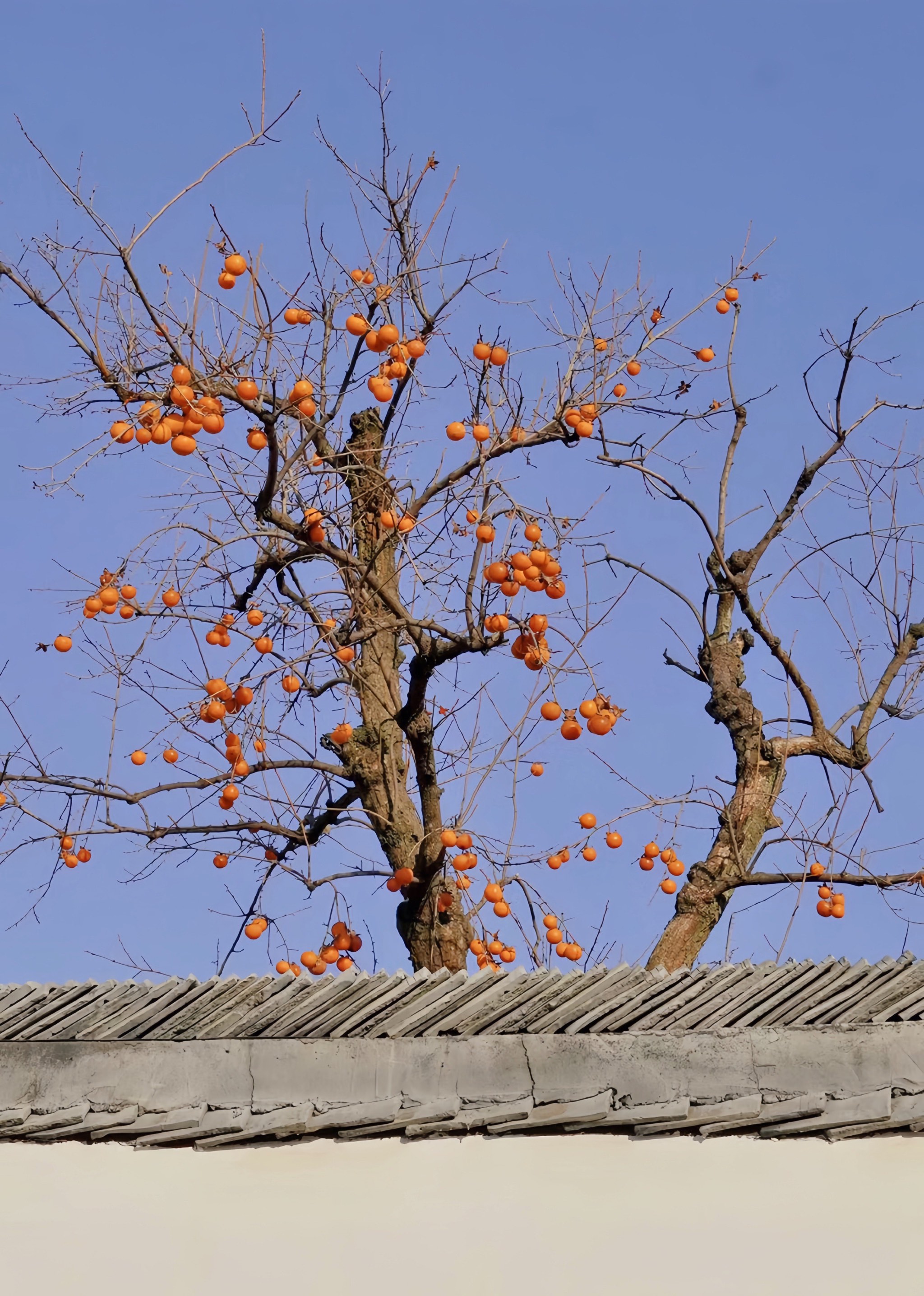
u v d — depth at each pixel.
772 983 4.62
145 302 5.95
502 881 7.94
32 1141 4.71
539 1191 4.24
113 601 6.82
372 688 7.66
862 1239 4.01
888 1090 4.18
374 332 6.41
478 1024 4.62
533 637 6.58
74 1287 4.37
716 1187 4.15
